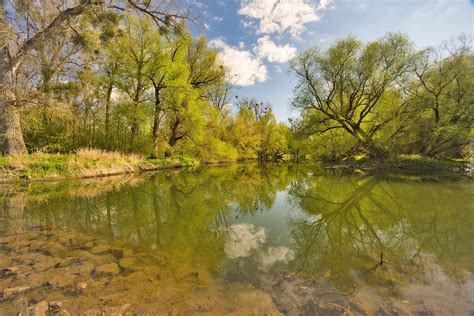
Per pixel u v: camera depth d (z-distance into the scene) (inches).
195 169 809.5
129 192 357.7
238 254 145.6
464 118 587.5
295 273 118.3
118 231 186.9
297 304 91.4
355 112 770.2
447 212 230.5
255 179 554.9
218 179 547.5
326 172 669.9
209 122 944.9
